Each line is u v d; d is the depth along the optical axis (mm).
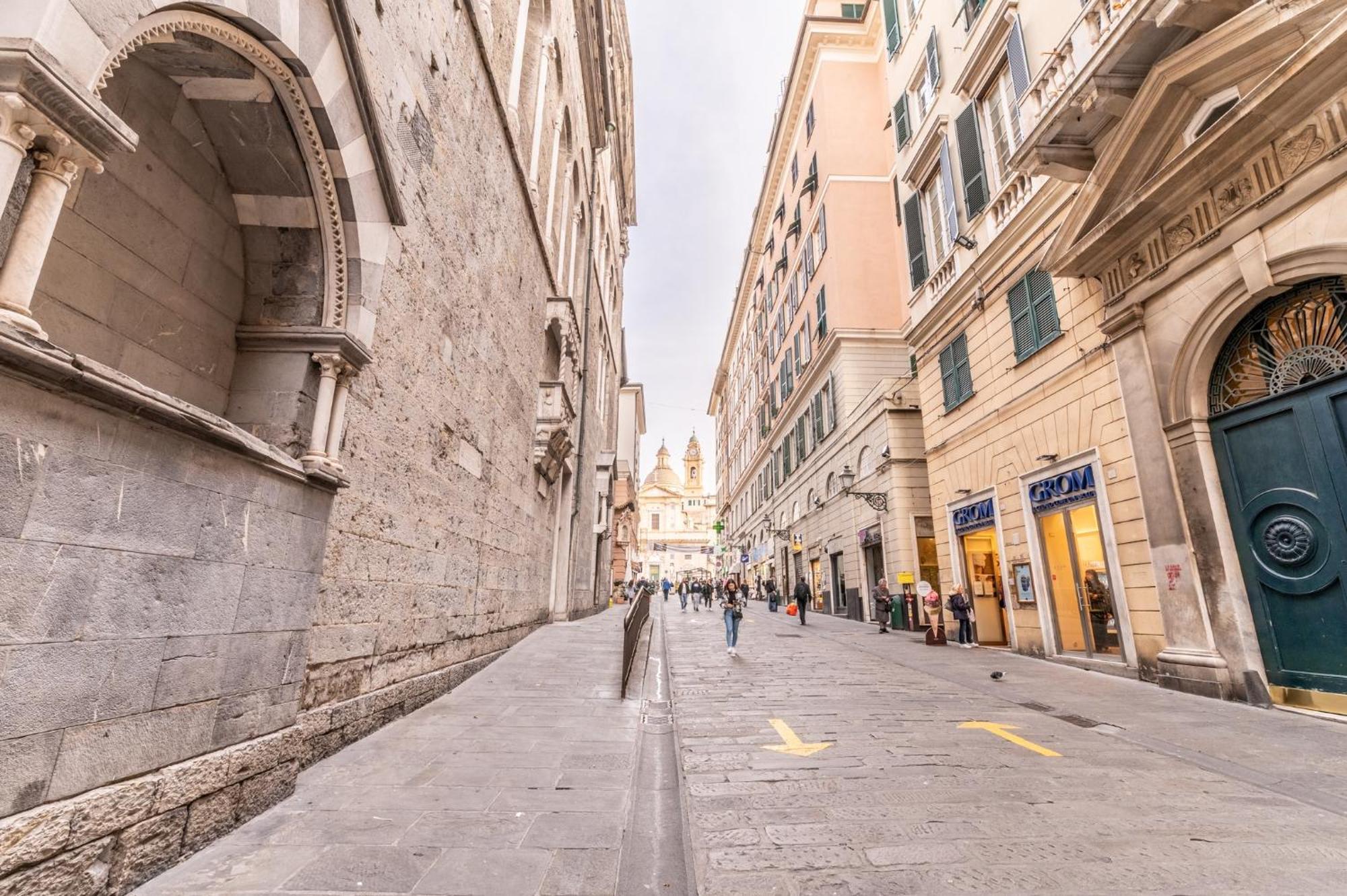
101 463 2525
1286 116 6066
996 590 12766
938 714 6289
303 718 4117
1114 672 8727
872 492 18641
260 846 3029
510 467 9945
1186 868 2877
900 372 21484
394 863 2844
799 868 2914
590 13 17484
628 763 4465
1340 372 6055
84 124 2281
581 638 12023
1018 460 11133
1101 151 8609
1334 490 6117
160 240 3697
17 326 2102
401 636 5762
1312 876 2801
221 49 3395
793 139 29812
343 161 4215
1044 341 10297
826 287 23172
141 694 2705
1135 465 8344
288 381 4234
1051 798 3832
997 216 11805
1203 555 7359
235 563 3363
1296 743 5121
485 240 8258
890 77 18984
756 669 9438
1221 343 7348
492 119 8523
